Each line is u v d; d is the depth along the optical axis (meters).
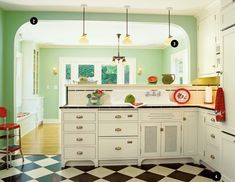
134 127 3.37
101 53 7.57
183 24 4.28
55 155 3.88
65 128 3.31
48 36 5.96
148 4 3.70
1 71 3.90
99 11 4.05
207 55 3.85
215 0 3.46
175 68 6.70
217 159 2.95
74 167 3.32
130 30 5.33
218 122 2.91
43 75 7.43
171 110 3.43
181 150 3.46
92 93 3.64
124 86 3.80
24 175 3.03
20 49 6.38
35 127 6.47
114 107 3.33
